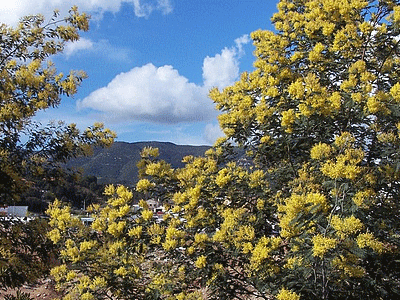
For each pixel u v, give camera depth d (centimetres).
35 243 472
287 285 414
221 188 517
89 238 514
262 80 543
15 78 470
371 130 478
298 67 570
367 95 448
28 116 486
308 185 450
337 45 511
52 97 500
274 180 552
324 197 370
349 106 450
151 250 504
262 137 537
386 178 427
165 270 502
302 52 563
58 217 496
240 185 513
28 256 467
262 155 587
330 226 365
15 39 494
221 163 596
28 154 482
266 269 434
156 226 493
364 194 386
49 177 513
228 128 584
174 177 552
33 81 476
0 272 426
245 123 550
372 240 370
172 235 482
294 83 480
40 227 475
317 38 569
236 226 479
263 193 505
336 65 528
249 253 455
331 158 414
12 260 437
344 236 362
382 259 449
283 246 458
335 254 362
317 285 411
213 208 534
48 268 483
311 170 484
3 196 453
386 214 435
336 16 544
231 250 468
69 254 475
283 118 472
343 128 494
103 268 492
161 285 493
